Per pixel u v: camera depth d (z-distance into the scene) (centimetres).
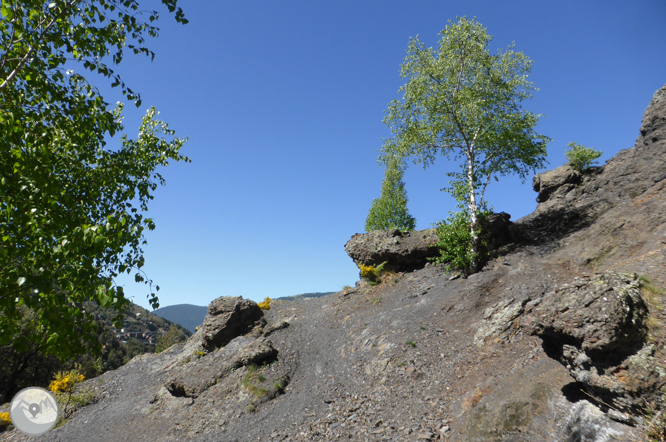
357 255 2052
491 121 1670
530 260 1306
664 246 832
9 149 523
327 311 1731
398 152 1894
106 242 431
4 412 1327
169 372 1597
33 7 509
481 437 591
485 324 1005
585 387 517
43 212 530
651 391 443
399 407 811
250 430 914
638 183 1371
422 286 1576
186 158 1115
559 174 1723
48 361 2902
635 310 516
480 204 1605
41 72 558
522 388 647
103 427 1186
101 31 568
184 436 990
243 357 1293
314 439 780
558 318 561
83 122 629
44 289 397
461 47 1695
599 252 1109
